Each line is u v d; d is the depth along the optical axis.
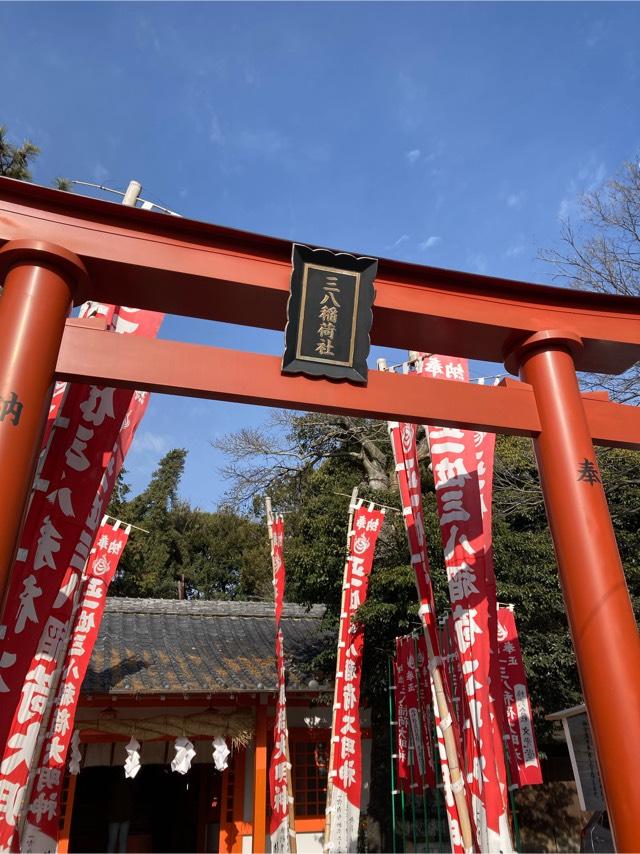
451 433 5.70
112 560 6.68
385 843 10.61
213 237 4.34
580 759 7.50
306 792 11.02
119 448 5.12
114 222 4.17
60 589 4.19
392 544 11.18
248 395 4.07
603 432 4.76
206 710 10.27
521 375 4.97
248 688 10.05
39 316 3.65
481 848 4.47
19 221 3.96
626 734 3.58
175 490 28.47
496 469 10.89
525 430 4.57
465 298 4.82
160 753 10.54
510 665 7.30
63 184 12.15
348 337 4.36
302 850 10.62
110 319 5.11
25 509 3.36
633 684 3.70
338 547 11.24
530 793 11.96
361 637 8.35
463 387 4.55
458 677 6.65
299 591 12.04
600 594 3.93
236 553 26.52
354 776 7.73
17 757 3.85
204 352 4.10
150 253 4.16
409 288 4.72
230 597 26.14
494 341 4.96
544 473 4.49
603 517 4.20
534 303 4.96
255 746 10.29
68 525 4.31
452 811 4.94
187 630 12.53
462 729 5.13
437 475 5.60
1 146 12.54
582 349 4.85
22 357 3.50
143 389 3.98
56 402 4.93
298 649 12.41
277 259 4.44
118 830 10.76
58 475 4.39
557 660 9.62
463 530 5.33
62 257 3.80
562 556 4.20
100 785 12.98
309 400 4.19
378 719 11.30
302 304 4.30
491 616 5.05
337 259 4.41
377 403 4.32
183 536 26.72
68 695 5.73
